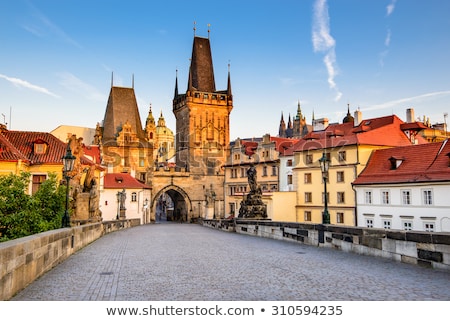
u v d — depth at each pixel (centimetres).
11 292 1030
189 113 11569
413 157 5188
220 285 1183
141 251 2084
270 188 8394
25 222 2427
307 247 2222
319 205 6438
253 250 2084
